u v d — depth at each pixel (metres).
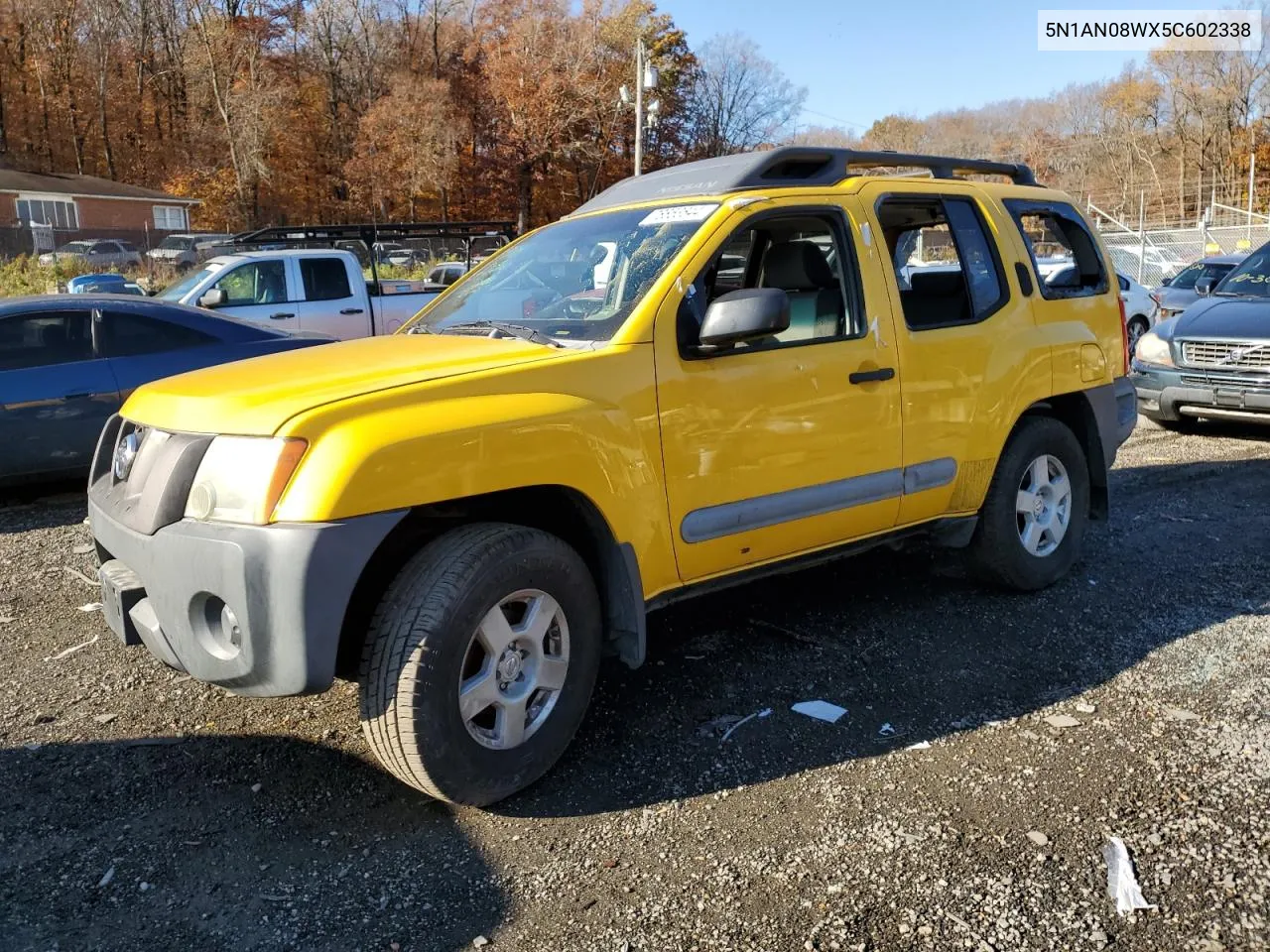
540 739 3.32
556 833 3.11
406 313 13.52
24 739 3.74
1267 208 55.06
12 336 7.20
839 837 3.04
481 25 61.50
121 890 2.83
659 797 3.30
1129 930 2.59
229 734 3.78
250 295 12.37
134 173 61.53
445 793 3.11
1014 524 4.92
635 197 4.39
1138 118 66.81
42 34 58.62
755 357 3.81
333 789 3.38
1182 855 2.90
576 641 3.41
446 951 2.58
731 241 3.85
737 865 2.91
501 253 4.66
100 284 26.20
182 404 3.27
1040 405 5.26
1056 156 69.62
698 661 4.38
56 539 6.46
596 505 3.37
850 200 4.30
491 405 3.16
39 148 59.44
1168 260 28.03
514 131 56.38
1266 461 8.24
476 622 3.09
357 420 2.97
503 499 3.48
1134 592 5.16
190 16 57.78
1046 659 4.33
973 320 4.67
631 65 56.47
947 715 3.83
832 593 5.22
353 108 61.59
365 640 3.12
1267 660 4.24
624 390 3.45
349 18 62.53
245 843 3.06
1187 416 9.42
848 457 4.13
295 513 2.86
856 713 3.87
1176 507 6.85
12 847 3.04
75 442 7.28
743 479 3.80
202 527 2.98
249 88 53.66
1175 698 3.92
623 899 2.77
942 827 3.07
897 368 4.28
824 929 2.62
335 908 2.75
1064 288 5.35
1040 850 2.95
